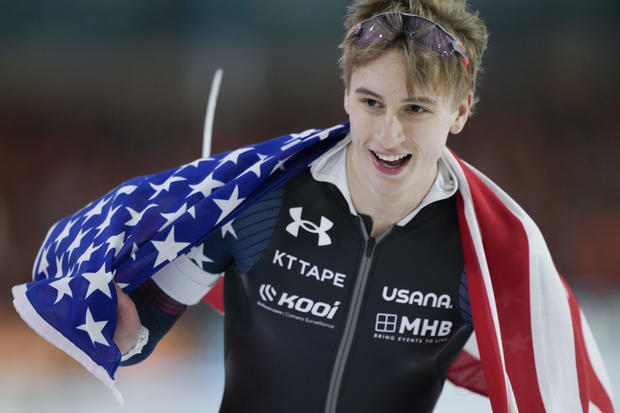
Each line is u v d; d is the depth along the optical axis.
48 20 43.81
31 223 40.34
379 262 6.58
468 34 6.08
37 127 44.41
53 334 6.19
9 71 44.34
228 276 7.06
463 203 6.57
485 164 43.81
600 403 6.91
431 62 5.49
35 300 6.24
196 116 45.62
